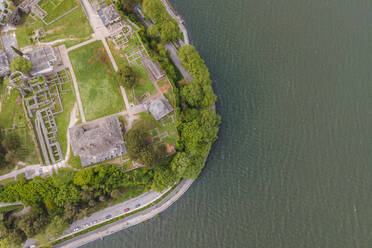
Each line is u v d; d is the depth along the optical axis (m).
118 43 113.69
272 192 110.12
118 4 114.56
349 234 105.00
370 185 108.69
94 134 103.12
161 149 105.81
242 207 109.62
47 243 107.25
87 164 106.88
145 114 110.12
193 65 107.00
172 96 110.38
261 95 118.00
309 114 115.69
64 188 103.12
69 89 112.00
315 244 104.50
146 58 112.19
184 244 108.38
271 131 115.00
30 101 109.81
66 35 115.38
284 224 107.00
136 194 111.00
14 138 105.56
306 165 111.50
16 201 106.62
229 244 106.75
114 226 110.94
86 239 110.12
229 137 115.75
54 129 109.31
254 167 112.69
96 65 113.31
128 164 107.19
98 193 104.62
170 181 104.75
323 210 107.50
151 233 110.62
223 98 118.19
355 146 112.00
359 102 115.75
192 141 103.50
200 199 112.06
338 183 109.50
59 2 117.38
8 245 100.62
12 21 114.44
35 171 107.06
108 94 111.62
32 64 108.50
